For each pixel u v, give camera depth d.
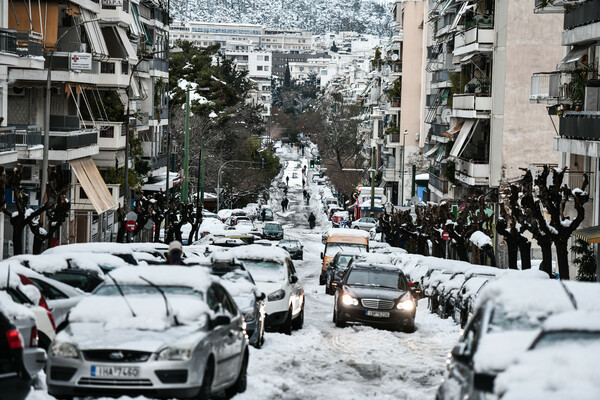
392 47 123.50
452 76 76.19
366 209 117.81
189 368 13.62
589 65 40.03
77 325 14.37
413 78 112.06
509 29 61.22
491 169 62.06
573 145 39.09
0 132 40.69
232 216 96.44
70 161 53.50
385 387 18.23
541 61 61.44
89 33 57.06
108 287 15.44
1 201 33.59
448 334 28.83
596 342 9.73
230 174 125.81
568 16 41.44
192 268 16.27
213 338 14.53
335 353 23.31
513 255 37.22
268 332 26.61
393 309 29.84
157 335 13.95
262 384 17.30
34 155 46.81
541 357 9.31
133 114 65.44
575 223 33.25
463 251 49.28
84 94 58.59
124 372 13.44
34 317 14.55
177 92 112.19
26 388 13.00
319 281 54.69
